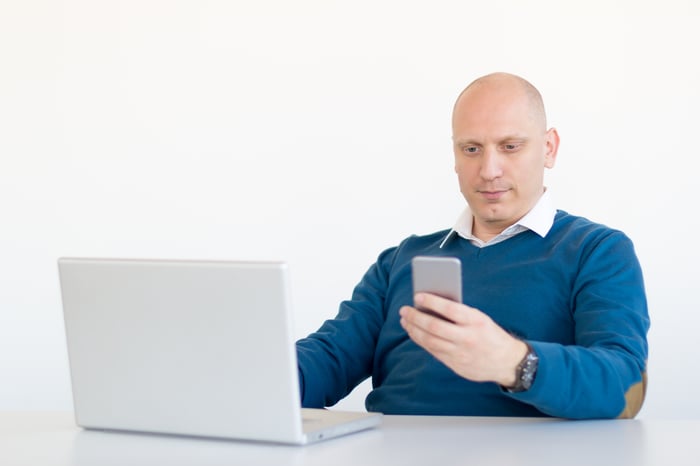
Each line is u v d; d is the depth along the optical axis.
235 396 1.39
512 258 1.99
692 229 3.64
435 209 3.85
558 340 1.89
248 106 3.97
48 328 4.09
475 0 3.77
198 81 4.00
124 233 4.07
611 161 3.68
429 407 1.92
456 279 1.36
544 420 1.58
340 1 3.88
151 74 4.03
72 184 4.09
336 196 3.92
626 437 1.41
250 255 4.00
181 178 4.03
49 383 4.09
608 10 3.66
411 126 3.85
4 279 4.11
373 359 2.18
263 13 3.94
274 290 1.33
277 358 1.34
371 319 2.19
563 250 1.93
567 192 3.71
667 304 3.66
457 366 1.42
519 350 1.45
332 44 3.90
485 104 1.97
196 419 1.42
